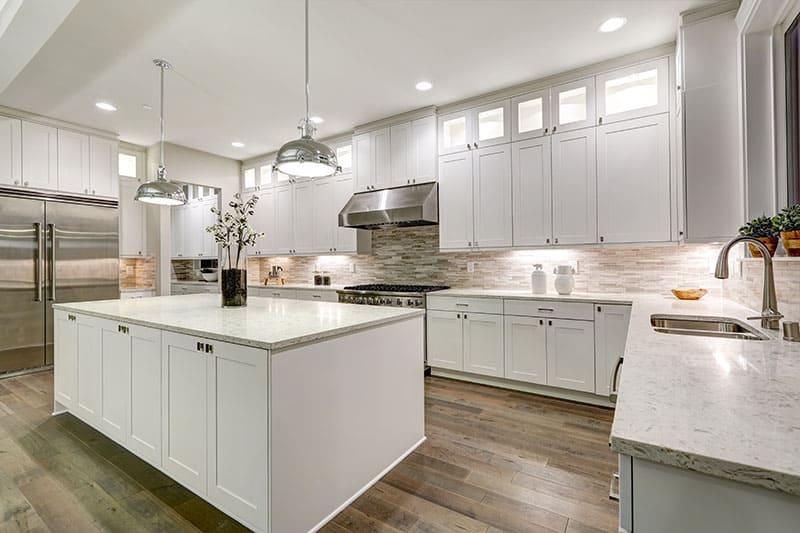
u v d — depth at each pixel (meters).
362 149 4.65
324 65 3.20
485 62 3.21
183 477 1.93
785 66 2.29
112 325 2.39
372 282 5.15
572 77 3.38
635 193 3.14
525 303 3.41
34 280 4.12
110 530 1.74
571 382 3.21
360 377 2.03
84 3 2.39
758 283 2.08
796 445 0.65
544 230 3.54
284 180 5.59
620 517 0.71
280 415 1.60
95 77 3.32
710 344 1.42
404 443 2.36
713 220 2.56
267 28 2.68
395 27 2.70
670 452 0.64
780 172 2.30
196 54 2.99
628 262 3.51
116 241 4.75
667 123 3.02
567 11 2.56
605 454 2.36
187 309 2.63
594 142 3.30
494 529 1.73
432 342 3.93
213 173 5.70
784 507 0.59
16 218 4.00
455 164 4.03
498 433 2.66
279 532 1.59
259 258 6.32
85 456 2.39
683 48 2.62
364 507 1.90
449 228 4.07
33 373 4.09
